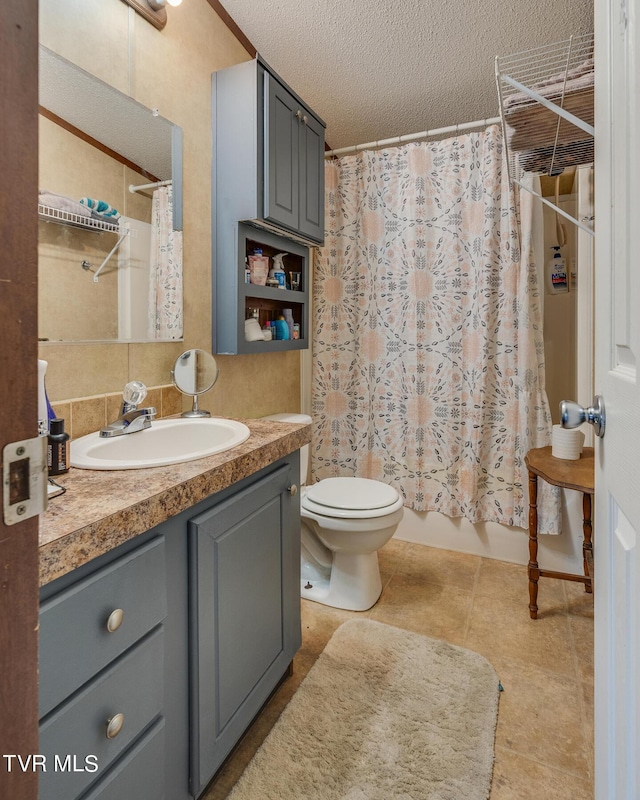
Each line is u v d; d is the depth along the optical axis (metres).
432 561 2.28
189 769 0.94
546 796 1.06
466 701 1.34
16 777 0.37
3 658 0.36
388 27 1.81
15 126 0.36
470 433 2.28
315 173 2.02
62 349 1.19
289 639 1.37
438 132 2.25
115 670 0.74
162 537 0.85
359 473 2.55
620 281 0.63
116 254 1.33
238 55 1.88
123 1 1.33
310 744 1.19
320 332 2.61
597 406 0.75
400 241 2.41
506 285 2.19
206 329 1.73
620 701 0.61
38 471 0.38
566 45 1.83
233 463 1.03
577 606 1.87
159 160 1.47
